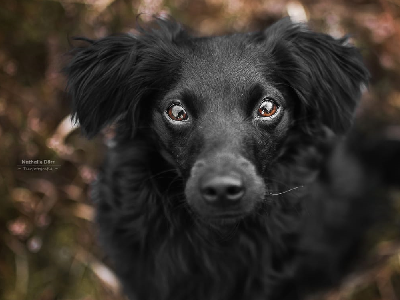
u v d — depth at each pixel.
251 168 0.42
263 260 0.51
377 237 0.65
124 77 0.48
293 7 0.66
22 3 0.62
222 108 0.44
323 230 0.57
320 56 0.49
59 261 0.62
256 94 0.45
